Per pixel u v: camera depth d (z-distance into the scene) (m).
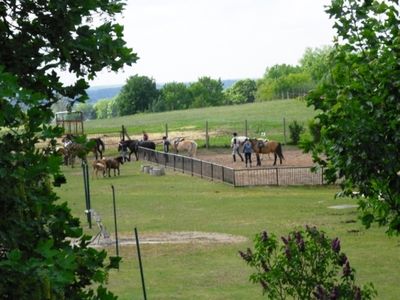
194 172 56.50
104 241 29.55
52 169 4.85
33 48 5.47
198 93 186.75
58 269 4.50
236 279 22.92
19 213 4.83
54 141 5.18
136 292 21.52
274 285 12.69
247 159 59.59
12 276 4.51
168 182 52.78
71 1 5.39
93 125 116.19
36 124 4.89
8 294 4.60
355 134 10.93
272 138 81.12
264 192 45.88
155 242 29.83
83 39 5.46
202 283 22.53
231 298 20.61
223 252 27.55
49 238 5.02
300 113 109.69
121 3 5.61
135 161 69.06
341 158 11.23
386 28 11.56
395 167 10.97
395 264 24.47
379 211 11.70
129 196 45.78
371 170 11.09
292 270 12.46
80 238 5.68
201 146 76.56
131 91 175.62
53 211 5.09
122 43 5.60
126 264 25.56
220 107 136.12
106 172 59.06
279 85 173.38
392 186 11.18
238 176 52.78
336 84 11.48
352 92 11.23
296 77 173.00
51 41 5.47
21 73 5.48
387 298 20.14
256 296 20.72
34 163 4.83
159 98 176.50
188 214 38.09
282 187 47.62
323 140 11.55
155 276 23.61
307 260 12.41
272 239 12.93
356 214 35.41
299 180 49.53
